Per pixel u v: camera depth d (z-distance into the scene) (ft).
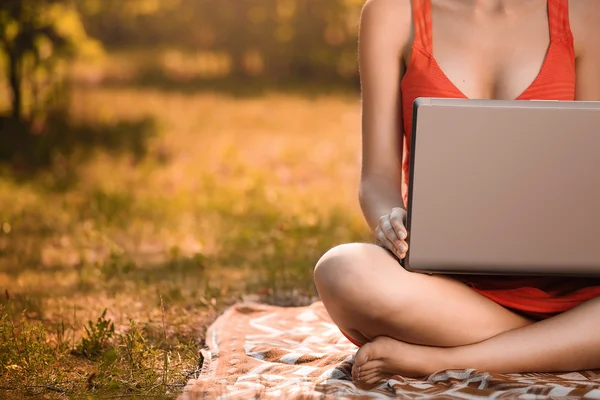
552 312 10.37
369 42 11.48
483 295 10.16
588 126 8.97
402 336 10.06
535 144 9.01
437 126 9.00
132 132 43.45
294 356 11.56
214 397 9.75
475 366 10.03
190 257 20.20
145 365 11.66
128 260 19.74
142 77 71.97
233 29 82.53
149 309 15.16
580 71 11.39
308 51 78.48
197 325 14.23
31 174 32.45
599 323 10.12
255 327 13.70
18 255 19.93
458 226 9.25
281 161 38.04
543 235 9.24
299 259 19.49
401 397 9.22
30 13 38.73
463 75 11.04
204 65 81.35
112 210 26.08
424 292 9.80
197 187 31.37
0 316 12.94
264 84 71.00
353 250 9.93
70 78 62.34
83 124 44.14
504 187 9.11
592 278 10.50
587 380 9.85
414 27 11.32
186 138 43.60
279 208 27.32
